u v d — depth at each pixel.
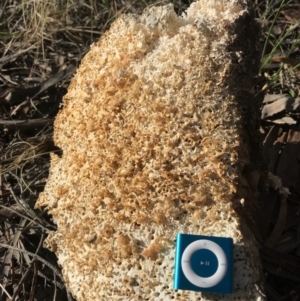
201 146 0.22
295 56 0.39
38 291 0.29
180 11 0.41
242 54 0.23
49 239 0.27
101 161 0.24
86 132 0.26
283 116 0.34
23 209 0.31
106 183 0.24
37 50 0.41
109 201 0.24
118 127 0.24
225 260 0.20
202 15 0.25
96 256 0.23
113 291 0.23
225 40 0.23
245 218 0.23
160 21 0.25
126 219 0.23
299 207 0.30
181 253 0.21
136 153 0.23
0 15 0.44
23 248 0.30
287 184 0.31
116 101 0.24
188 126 0.23
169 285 0.22
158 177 0.23
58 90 0.38
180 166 0.23
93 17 0.43
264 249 0.27
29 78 0.40
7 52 0.41
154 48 0.25
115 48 0.26
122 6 0.43
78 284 0.24
